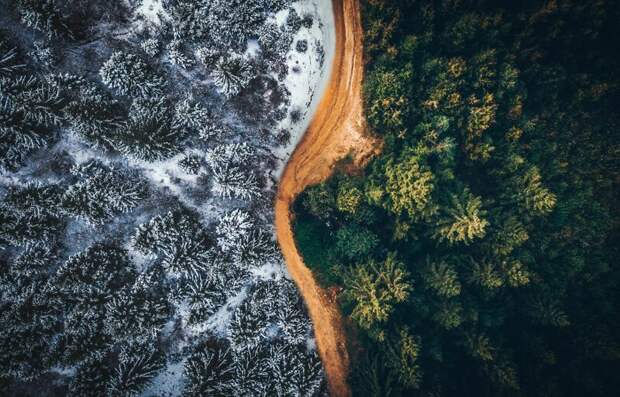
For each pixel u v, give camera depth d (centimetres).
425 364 2417
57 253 2295
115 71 2253
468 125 2342
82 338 2278
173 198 2431
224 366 2398
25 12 2142
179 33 2338
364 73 2459
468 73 2369
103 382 2277
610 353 2397
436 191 2333
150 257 2378
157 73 2358
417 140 2405
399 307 2428
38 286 2253
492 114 2298
